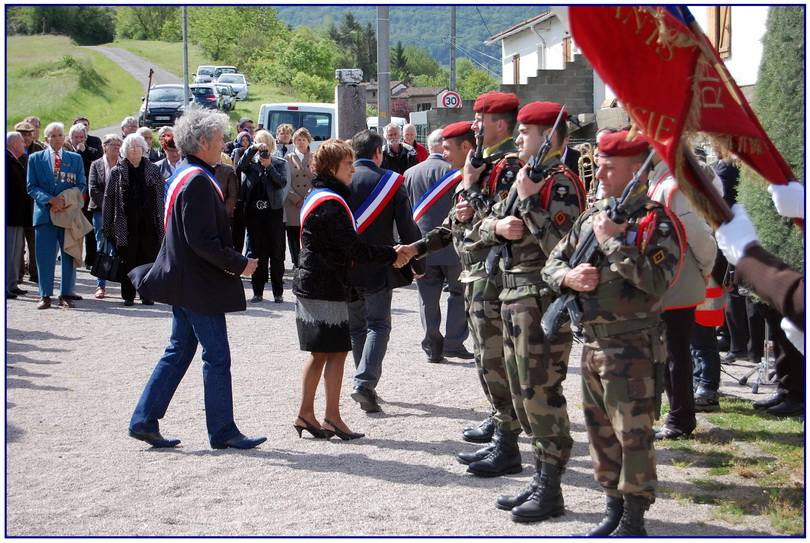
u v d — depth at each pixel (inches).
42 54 2501.2
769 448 202.5
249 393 258.8
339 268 209.3
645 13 118.9
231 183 394.0
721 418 227.5
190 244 196.2
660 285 138.3
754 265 99.0
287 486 183.2
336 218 203.8
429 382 271.6
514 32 1210.0
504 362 185.9
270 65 3218.5
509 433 189.6
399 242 251.6
